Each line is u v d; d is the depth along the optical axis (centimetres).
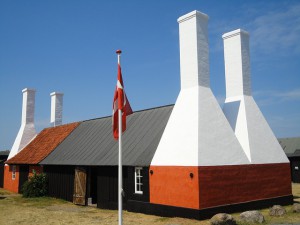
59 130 2805
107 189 1767
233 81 1781
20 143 3006
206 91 1492
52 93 3088
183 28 1580
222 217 1142
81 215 1522
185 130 1423
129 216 1449
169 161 1430
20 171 2750
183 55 1562
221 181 1392
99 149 1972
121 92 1079
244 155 1530
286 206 1669
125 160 1633
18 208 1788
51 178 2317
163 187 1437
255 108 1741
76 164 1969
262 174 1606
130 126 1945
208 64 1538
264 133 1717
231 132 1509
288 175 1759
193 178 1320
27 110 3116
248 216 1223
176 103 1520
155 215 1449
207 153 1370
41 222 1353
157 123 1761
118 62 1104
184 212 1333
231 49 1811
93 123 2470
